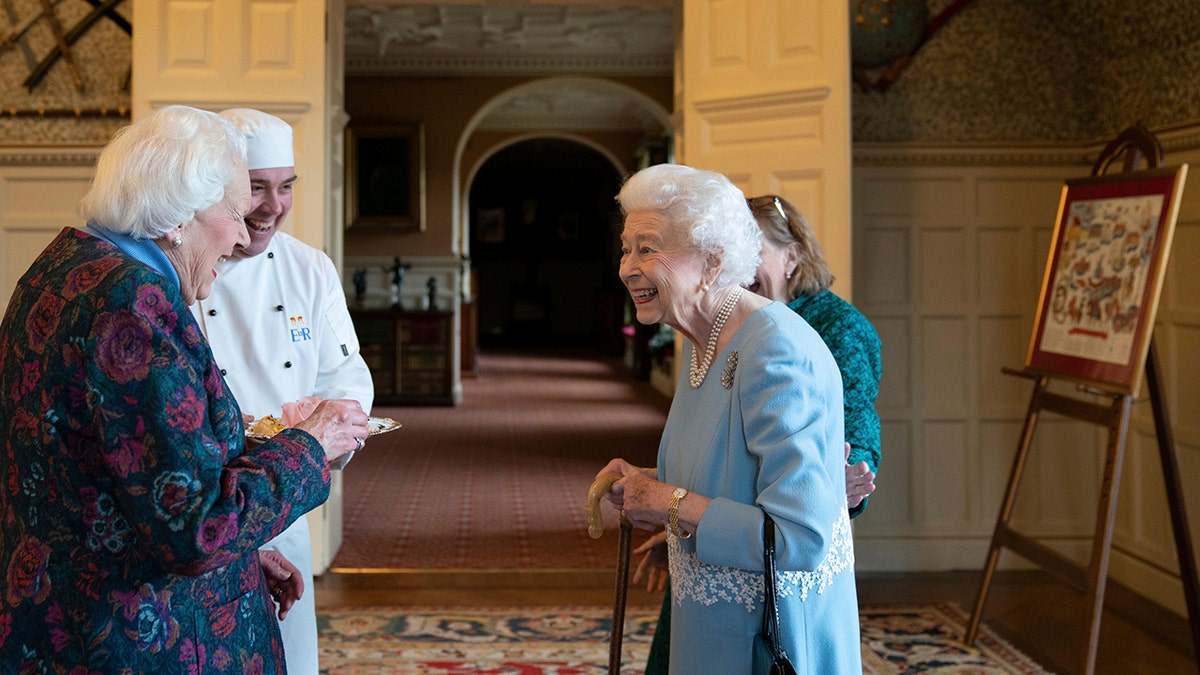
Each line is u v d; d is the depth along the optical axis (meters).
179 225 1.49
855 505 2.09
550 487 6.63
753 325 1.70
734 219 1.73
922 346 4.79
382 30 9.44
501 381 13.45
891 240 4.78
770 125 4.23
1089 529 4.80
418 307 10.88
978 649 3.68
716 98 4.34
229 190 1.54
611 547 5.13
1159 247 3.27
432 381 10.73
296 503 1.45
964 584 4.56
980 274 4.80
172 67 4.49
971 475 4.81
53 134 4.86
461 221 13.59
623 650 3.62
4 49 4.86
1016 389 4.81
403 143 10.66
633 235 1.76
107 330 1.31
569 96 12.35
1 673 1.34
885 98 4.75
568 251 20.70
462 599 4.27
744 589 1.67
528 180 20.58
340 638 3.74
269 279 2.35
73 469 1.33
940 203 4.78
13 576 1.35
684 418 1.79
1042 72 4.77
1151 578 4.34
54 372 1.32
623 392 12.24
